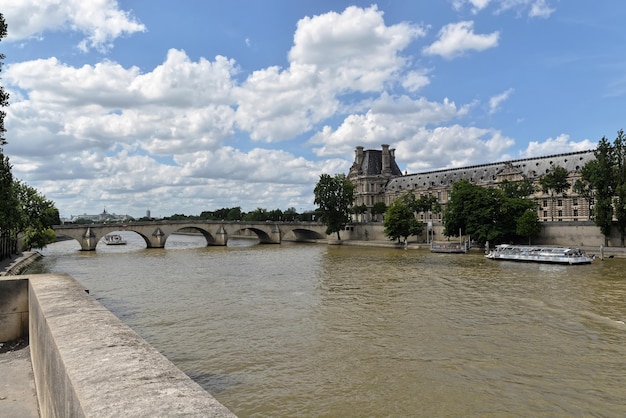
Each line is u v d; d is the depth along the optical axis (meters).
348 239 153.25
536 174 151.12
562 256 76.38
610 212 89.62
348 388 23.73
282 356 28.55
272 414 21.05
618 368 26.12
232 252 111.88
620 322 35.88
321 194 142.38
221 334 33.44
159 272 69.25
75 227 115.69
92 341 7.55
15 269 65.25
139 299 46.69
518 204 102.00
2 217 56.38
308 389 23.64
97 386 5.46
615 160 90.12
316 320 37.38
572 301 44.12
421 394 22.95
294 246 136.75
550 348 29.64
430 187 184.25
